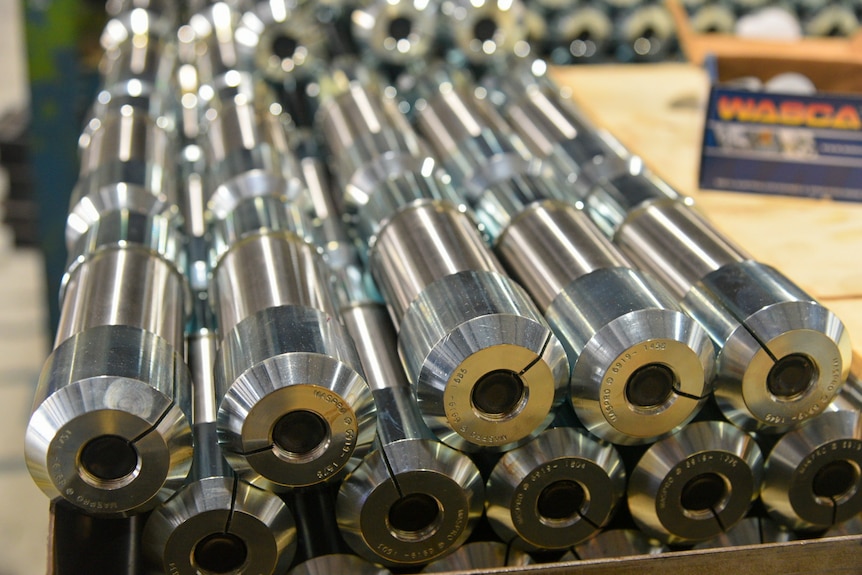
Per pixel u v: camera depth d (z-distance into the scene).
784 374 0.82
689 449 0.83
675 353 0.77
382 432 0.82
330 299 0.90
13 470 2.46
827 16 2.15
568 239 0.94
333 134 1.40
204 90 1.63
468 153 1.32
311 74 1.63
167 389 0.73
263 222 1.00
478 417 0.77
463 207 1.06
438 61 1.71
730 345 0.81
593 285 0.84
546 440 0.82
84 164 1.23
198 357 0.97
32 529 2.28
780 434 0.86
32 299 3.34
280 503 0.78
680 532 0.86
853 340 0.95
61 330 0.81
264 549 0.77
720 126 1.34
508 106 1.56
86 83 2.16
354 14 1.69
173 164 1.31
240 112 1.40
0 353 2.98
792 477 0.85
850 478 0.87
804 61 1.48
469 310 0.77
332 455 0.74
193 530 0.75
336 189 1.44
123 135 1.27
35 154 2.05
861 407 0.88
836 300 1.04
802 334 0.79
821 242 1.20
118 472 0.71
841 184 1.33
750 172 1.35
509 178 1.13
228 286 0.91
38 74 2.01
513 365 0.76
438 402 0.76
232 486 0.76
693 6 2.11
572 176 1.24
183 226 1.26
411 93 1.67
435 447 0.80
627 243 1.05
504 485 0.82
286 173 1.23
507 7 1.70
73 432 0.69
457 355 0.75
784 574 0.77
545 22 2.09
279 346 0.75
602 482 0.83
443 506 0.80
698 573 0.76
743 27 1.99
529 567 0.73
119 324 0.79
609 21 2.11
